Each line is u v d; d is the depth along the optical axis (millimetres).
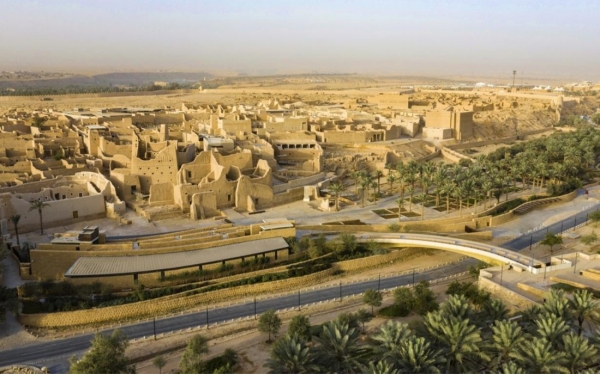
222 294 77938
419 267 91625
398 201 108688
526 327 58094
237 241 89812
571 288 74188
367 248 94688
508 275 79875
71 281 75562
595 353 51219
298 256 90000
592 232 102812
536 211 121375
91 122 167875
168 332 68188
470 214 113312
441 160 167250
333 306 76062
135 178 113312
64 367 60094
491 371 48406
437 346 53406
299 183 126875
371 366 47562
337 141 165500
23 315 68625
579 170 147625
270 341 65062
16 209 93062
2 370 59031
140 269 77750
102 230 96125
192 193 106875
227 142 130000
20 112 198125
